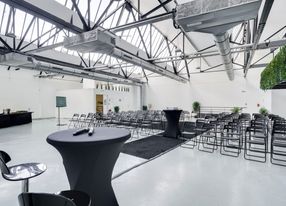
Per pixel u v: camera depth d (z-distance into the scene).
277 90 10.22
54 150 4.85
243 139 5.29
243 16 2.88
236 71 11.94
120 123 7.71
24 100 12.48
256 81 11.34
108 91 14.28
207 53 7.21
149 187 2.82
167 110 6.61
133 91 16.06
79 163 1.66
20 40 6.70
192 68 13.55
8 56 6.12
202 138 5.69
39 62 7.44
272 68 5.60
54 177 3.18
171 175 3.26
